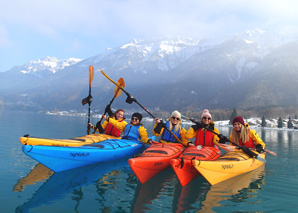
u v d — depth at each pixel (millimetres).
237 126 6750
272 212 3945
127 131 8391
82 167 6656
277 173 6766
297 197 4715
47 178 5516
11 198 4188
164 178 5883
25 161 7047
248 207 4121
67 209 3824
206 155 5836
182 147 6957
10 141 10750
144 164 5414
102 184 5250
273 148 13539
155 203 4184
